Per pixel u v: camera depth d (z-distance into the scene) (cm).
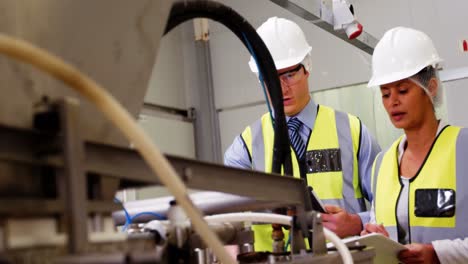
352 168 239
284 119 129
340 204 237
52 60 58
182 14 109
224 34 440
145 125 404
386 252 166
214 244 76
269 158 239
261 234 214
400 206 192
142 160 78
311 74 408
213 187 88
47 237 66
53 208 67
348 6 281
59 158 69
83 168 65
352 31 280
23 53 57
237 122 435
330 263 106
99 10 82
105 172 73
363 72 393
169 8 93
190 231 98
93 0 81
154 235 94
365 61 392
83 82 60
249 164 245
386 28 386
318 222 108
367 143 240
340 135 242
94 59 80
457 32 366
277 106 129
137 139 63
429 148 192
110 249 67
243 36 125
